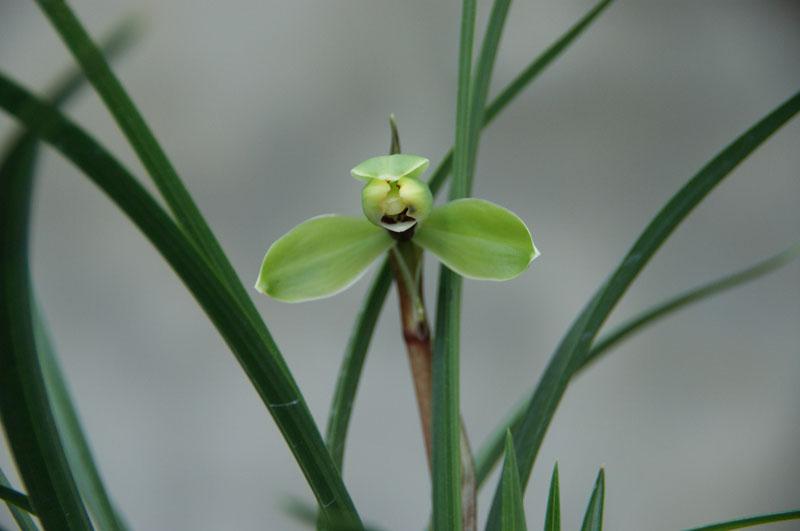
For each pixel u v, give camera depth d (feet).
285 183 3.13
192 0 3.07
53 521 1.37
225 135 3.10
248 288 3.09
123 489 3.02
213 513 3.06
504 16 1.49
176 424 3.07
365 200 1.49
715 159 1.48
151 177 1.38
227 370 3.10
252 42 3.12
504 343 3.15
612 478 3.17
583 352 1.49
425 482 3.11
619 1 3.16
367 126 3.13
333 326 3.14
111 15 2.98
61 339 3.01
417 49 3.13
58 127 1.29
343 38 3.13
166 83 3.07
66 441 1.53
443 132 3.13
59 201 3.01
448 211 1.49
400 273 1.49
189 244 1.33
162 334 3.07
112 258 3.05
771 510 3.17
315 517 1.40
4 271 1.30
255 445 3.09
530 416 1.49
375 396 3.14
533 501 3.14
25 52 2.93
